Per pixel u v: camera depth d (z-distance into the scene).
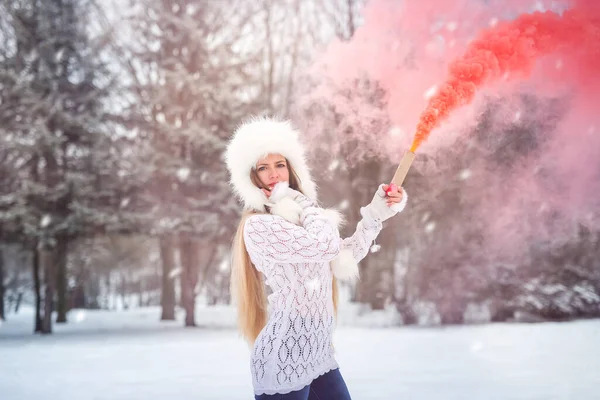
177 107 17.42
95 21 19.86
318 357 2.16
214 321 21.55
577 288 16.50
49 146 16.14
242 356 7.94
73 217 16.19
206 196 17.72
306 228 2.15
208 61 17.69
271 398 2.08
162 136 17.91
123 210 17.23
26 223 15.88
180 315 24.34
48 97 16.31
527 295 15.99
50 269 17.48
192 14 18.67
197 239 17.58
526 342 8.93
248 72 18.67
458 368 6.15
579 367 6.12
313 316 2.16
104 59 19.41
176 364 7.12
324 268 2.23
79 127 16.88
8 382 5.81
